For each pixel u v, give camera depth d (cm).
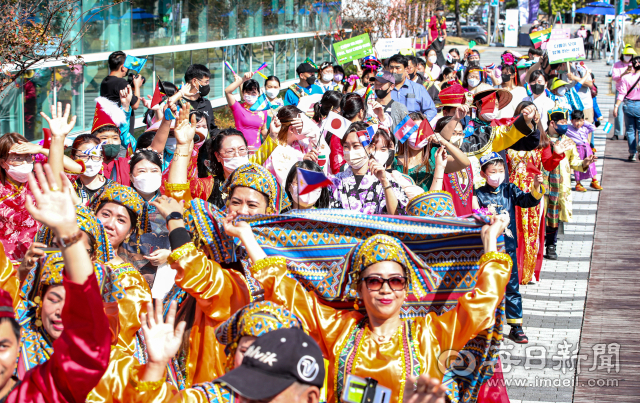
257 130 850
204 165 575
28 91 898
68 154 918
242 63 1622
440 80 1579
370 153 550
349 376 266
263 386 220
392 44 1484
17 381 263
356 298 338
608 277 804
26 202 237
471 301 316
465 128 682
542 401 506
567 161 901
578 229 1023
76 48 988
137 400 262
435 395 252
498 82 1389
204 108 859
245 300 359
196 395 251
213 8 1469
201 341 348
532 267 763
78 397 247
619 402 498
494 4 5141
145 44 1199
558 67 1327
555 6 5712
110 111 737
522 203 634
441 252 361
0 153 473
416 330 321
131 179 496
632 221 1059
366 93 871
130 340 329
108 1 1062
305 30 2039
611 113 2111
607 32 3847
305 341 231
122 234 419
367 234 369
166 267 423
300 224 374
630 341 612
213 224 381
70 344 242
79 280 240
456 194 590
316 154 571
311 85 1151
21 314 299
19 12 684
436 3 2712
